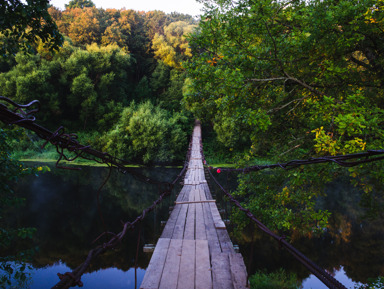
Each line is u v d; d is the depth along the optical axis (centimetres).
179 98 5191
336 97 514
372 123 316
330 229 1202
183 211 657
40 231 1098
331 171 517
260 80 503
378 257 916
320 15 422
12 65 4016
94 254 135
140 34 6638
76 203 1585
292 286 697
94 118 4372
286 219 570
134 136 3578
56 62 4094
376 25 422
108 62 4528
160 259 338
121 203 1639
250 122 454
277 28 493
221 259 342
